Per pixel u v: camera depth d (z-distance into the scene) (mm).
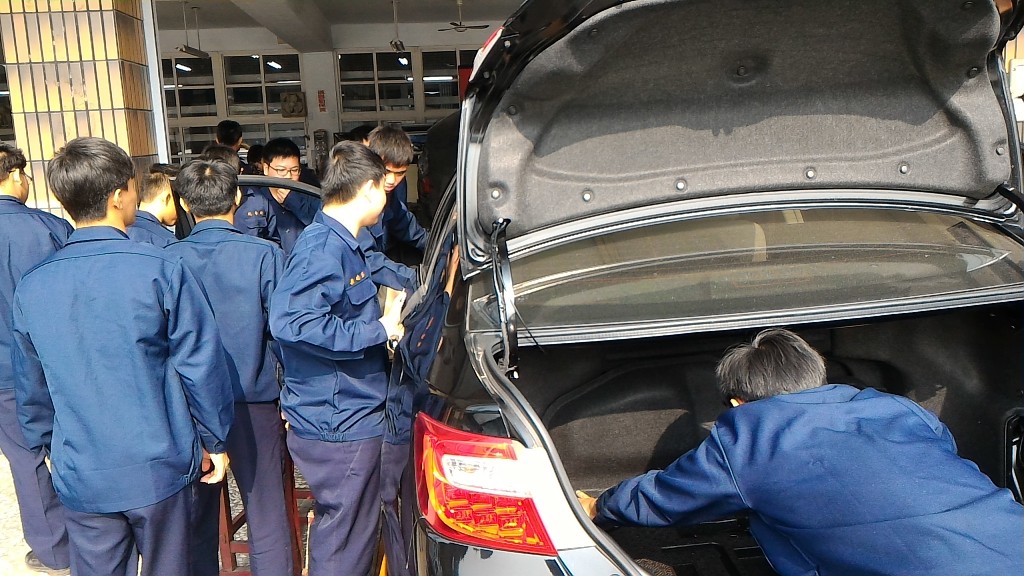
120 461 1874
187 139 15031
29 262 2662
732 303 1587
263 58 14820
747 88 1743
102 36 4727
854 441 1375
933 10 1542
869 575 1299
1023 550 1256
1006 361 1859
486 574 1287
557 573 1261
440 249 2186
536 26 1416
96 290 1849
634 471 2141
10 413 2615
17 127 4789
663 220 1854
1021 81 4125
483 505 1292
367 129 5926
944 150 1838
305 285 2014
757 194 1892
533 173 1734
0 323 2629
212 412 1986
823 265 1721
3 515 3234
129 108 4887
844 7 1541
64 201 1915
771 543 1448
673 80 1684
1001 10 1562
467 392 1382
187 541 2031
